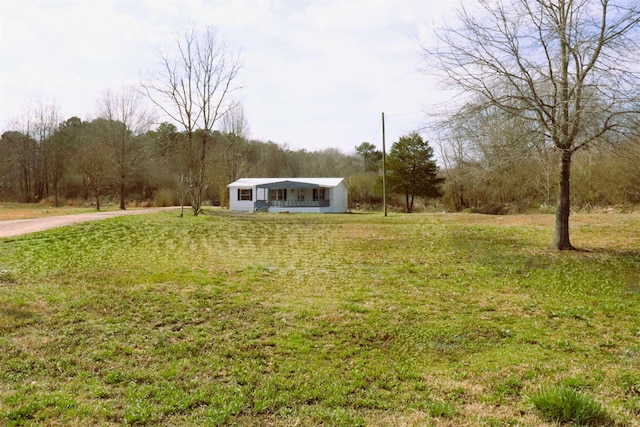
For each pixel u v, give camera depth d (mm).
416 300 6914
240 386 3846
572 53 9391
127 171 38406
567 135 9664
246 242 14031
